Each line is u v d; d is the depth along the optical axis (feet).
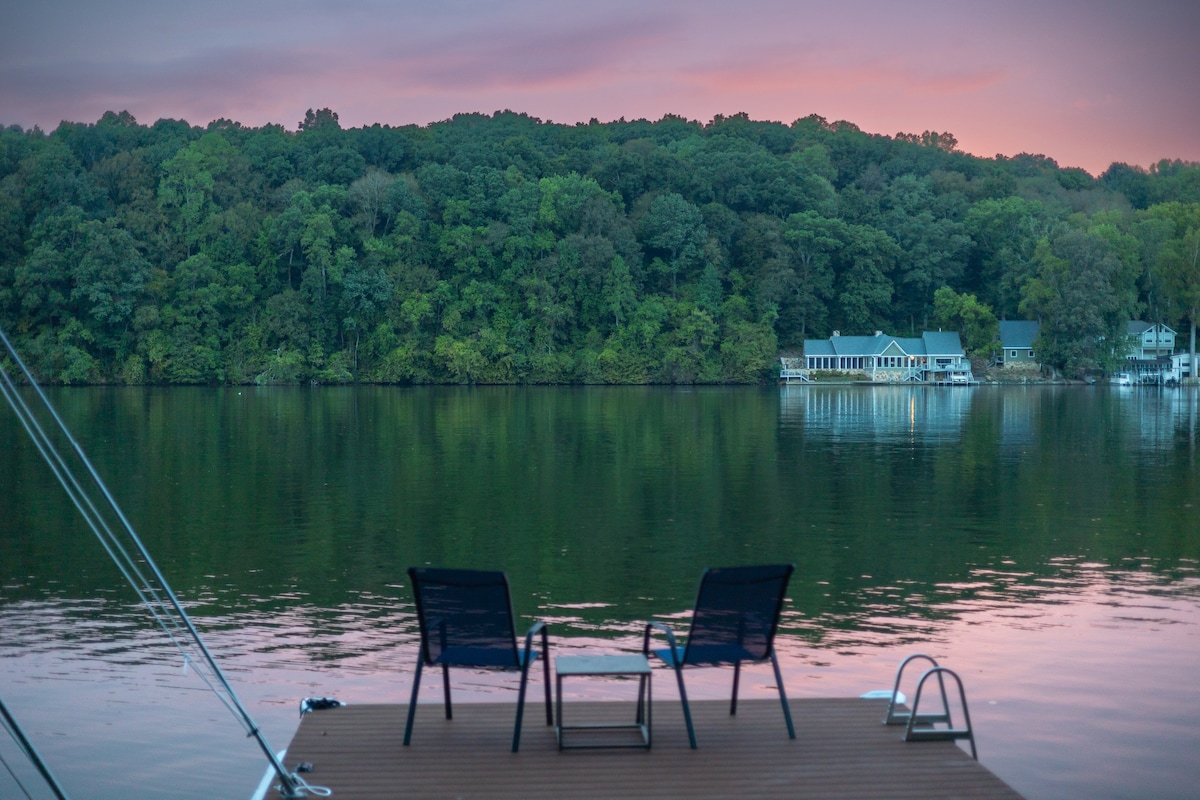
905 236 465.88
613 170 457.68
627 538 76.69
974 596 57.98
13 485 103.86
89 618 53.01
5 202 372.17
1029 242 450.71
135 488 103.24
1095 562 67.36
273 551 71.10
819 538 76.64
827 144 591.37
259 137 463.42
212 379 369.91
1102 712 38.93
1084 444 154.92
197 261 374.63
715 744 29.25
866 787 26.25
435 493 100.83
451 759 28.12
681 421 202.69
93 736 37.19
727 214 439.63
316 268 386.32
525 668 28.81
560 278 403.13
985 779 26.78
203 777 33.88
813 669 44.55
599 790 26.05
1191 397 311.47
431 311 390.21
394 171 478.59
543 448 146.61
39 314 362.94
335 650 47.67
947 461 131.03
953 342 424.05
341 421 197.77
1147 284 440.04
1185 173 601.21
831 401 286.25
